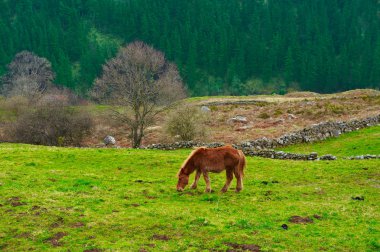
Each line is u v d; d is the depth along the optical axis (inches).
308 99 2947.8
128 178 1029.2
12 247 612.7
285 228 679.1
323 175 1080.2
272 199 847.7
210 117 2434.8
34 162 1182.9
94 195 840.3
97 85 2225.6
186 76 7805.1
